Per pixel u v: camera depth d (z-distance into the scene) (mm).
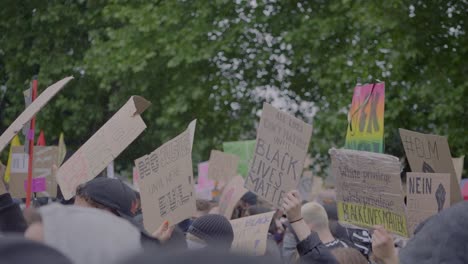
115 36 17625
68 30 19656
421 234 3027
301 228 4715
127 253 1450
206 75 18562
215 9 17922
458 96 14828
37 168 7012
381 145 5559
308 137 5375
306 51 17469
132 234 2125
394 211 4828
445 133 15195
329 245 6461
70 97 19562
